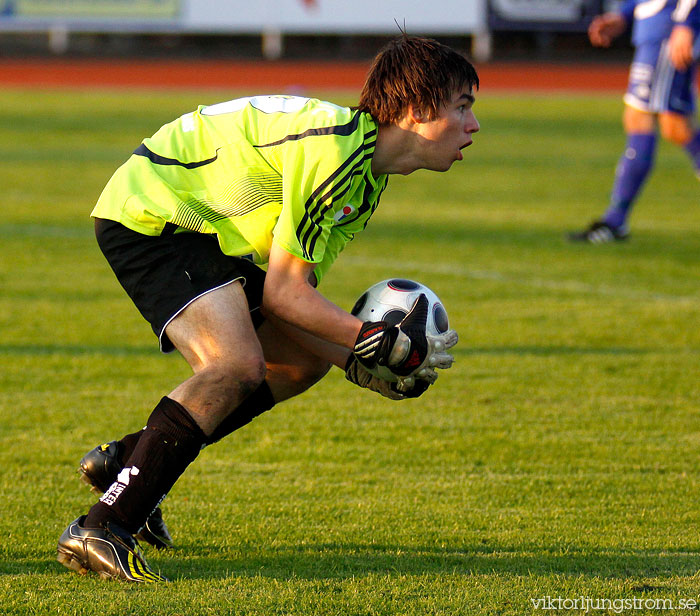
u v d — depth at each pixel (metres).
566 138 63.59
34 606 9.58
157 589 10.10
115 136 59.44
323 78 89.50
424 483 14.26
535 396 18.62
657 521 12.79
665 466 15.05
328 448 15.73
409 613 9.53
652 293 27.39
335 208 10.15
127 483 10.35
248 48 104.12
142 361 20.50
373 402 18.20
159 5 94.44
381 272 29.39
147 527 11.45
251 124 10.65
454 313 24.94
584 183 48.56
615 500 13.61
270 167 10.48
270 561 11.21
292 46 103.25
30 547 11.54
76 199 40.91
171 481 10.42
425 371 10.54
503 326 23.75
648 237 35.69
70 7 93.31
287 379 12.07
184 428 10.26
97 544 10.32
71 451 15.30
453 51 10.41
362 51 102.94
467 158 55.72
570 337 22.84
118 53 100.75
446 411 17.70
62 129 61.56
